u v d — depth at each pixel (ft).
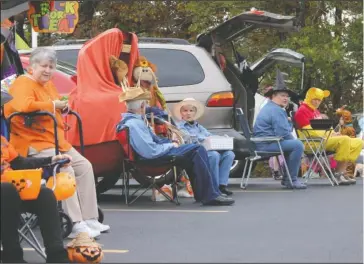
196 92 53.42
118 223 38.60
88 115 44.50
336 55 91.15
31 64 33.58
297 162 54.19
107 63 45.24
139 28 102.94
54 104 33.24
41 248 30.14
